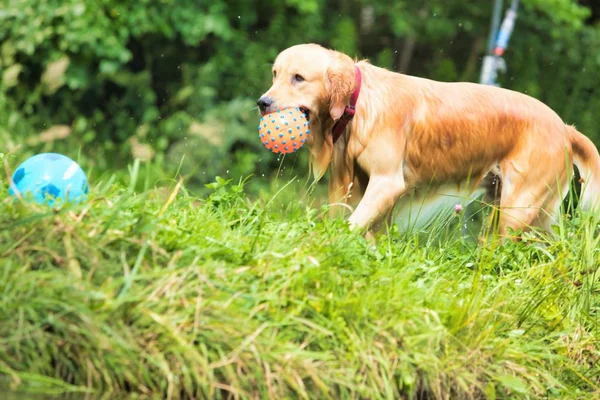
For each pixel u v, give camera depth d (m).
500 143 8.49
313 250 6.21
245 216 7.07
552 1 21.97
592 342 6.76
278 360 5.35
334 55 7.96
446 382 5.78
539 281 7.11
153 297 5.37
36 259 5.44
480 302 6.24
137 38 19.62
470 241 8.71
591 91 22.81
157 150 18.39
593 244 7.64
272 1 20.70
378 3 21.53
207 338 5.33
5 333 5.06
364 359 5.57
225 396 5.27
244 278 5.79
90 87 19.41
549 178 8.57
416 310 5.95
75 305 5.14
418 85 8.30
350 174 8.27
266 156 19.02
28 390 4.95
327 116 8.05
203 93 19.12
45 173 6.68
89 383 5.08
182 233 6.09
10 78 17.30
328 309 5.72
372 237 7.32
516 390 5.91
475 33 22.30
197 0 19.34
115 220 5.83
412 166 8.31
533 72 22.09
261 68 19.98
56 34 18.56
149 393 5.15
